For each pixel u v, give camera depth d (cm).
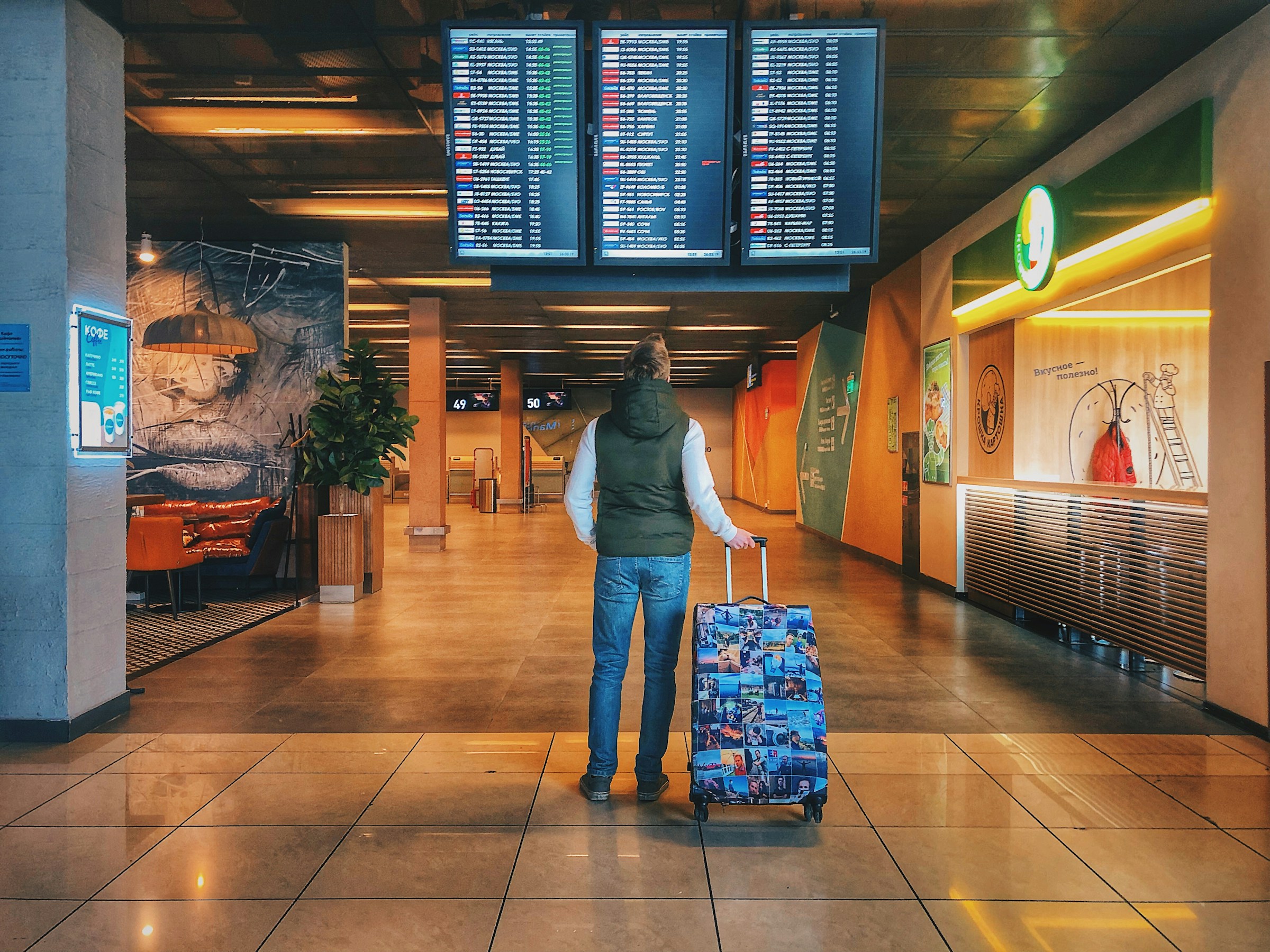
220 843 262
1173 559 439
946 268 780
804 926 214
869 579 874
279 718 396
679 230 373
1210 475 405
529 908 223
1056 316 626
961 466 750
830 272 388
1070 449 629
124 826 275
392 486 2545
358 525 749
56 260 365
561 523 1675
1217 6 375
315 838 266
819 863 249
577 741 363
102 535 390
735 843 262
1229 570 390
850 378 1162
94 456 382
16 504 364
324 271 834
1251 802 295
